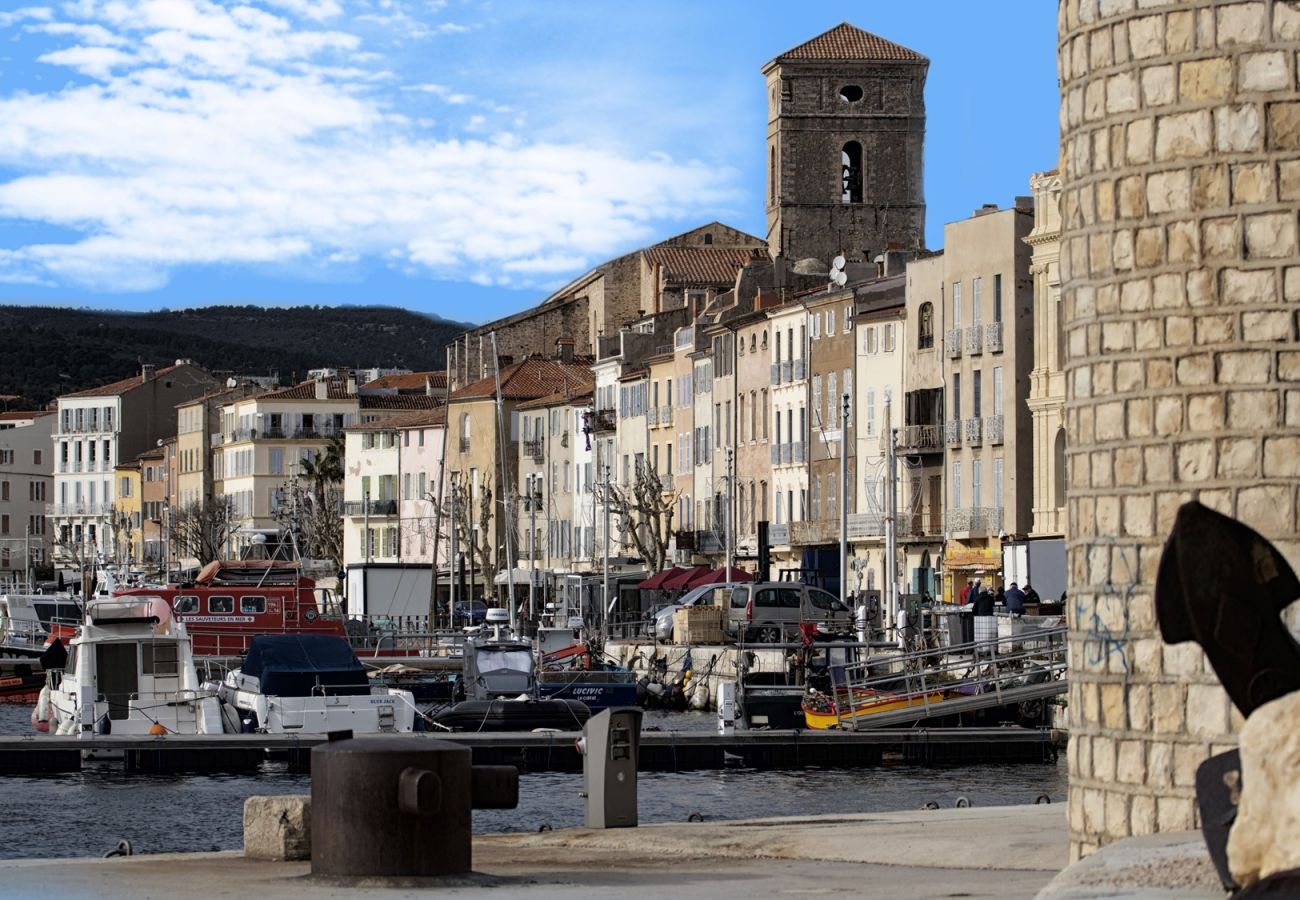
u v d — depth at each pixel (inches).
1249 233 679.7
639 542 5226.4
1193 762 682.2
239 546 7815.0
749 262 5679.1
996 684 2404.0
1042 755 2292.1
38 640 4485.7
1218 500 681.6
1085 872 515.8
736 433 5246.1
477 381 7175.2
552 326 7258.9
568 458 6437.0
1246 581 419.2
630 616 4918.8
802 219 6574.8
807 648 2741.1
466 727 2512.3
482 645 2851.9
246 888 741.3
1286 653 421.7
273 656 2415.1
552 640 3774.6
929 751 2263.8
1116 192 709.3
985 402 4067.4
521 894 725.9
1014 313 3966.5
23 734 2669.8
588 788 1173.1
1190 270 689.6
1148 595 697.6
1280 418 674.2
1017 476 3966.5
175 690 2381.9
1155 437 697.0
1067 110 735.1
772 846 983.0
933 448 4237.2
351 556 7514.8
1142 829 696.4
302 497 7504.9
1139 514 700.7
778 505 4997.5
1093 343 717.9
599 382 6235.2
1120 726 706.2
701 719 3144.7
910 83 6594.5
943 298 4232.3
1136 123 702.5
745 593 3535.9
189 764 2148.1
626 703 2871.6
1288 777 411.5
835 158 6584.6
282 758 2175.2
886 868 880.3
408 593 4643.2
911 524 4308.6
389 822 754.2
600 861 938.7
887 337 4471.0
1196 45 689.0
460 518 6338.6
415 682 2952.8
